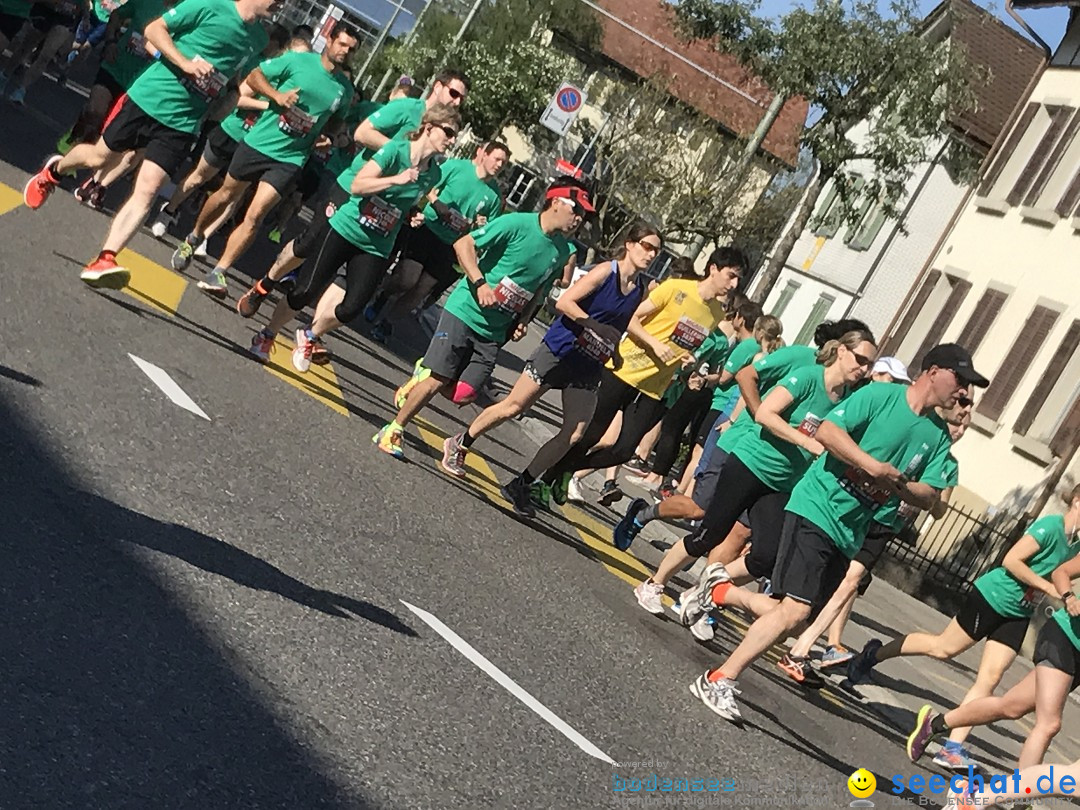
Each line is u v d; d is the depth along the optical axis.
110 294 11.26
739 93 36.00
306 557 7.59
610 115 48.34
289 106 12.84
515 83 54.91
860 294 38.97
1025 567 10.05
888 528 11.41
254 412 9.93
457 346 10.82
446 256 15.52
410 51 54.31
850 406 8.70
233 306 13.47
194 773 4.91
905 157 33.84
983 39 38.41
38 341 9.05
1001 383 27.09
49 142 17.62
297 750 5.42
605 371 11.41
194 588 6.41
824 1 32.78
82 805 4.43
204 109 10.91
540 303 11.75
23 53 19.36
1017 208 29.67
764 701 9.94
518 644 8.01
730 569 10.74
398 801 5.37
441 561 8.84
